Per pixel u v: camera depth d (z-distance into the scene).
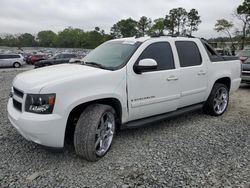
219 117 5.98
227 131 5.03
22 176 3.29
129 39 4.73
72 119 3.74
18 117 3.42
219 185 3.17
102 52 4.70
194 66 5.18
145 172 3.44
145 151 4.06
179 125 5.34
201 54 5.42
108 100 3.96
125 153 3.97
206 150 4.14
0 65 28.28
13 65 29.02
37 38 109.81
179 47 4.99
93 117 3.54
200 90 5.37
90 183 3.17
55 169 3.47
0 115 5.81
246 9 44.88
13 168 3.47
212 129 5.13
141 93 4.23
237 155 3.98
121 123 4.11
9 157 3.78
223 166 3.62
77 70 3.83
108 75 3.81
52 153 3.91
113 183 3.18
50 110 3.27
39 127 3.22
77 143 3.55
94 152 3.59
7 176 3.28
